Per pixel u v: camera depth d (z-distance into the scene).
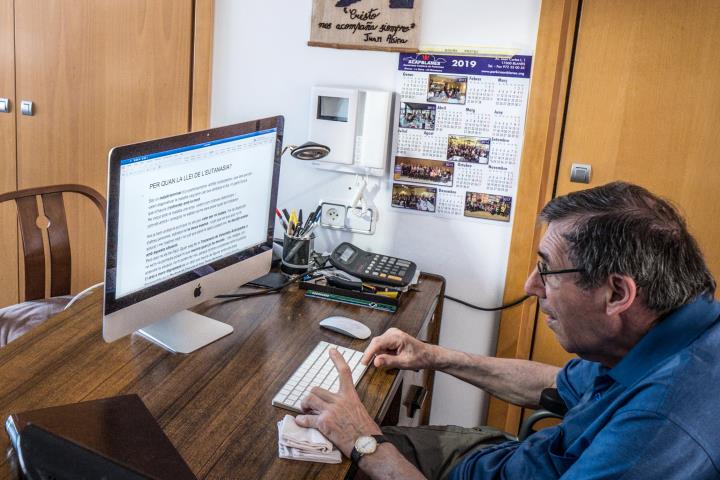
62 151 2.43
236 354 1.47
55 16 2.30
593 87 1.93
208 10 2.15
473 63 1.98
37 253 2.01
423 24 2.00
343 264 1.92
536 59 1.91
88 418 1.12
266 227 1.74
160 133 2.31
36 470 0.55
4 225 2.57
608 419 1.08
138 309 1.40
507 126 2.00
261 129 1.62
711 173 1.89
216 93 2.23
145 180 1.34
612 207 1.07
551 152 2.00
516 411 2.20
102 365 1.36
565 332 1.14
